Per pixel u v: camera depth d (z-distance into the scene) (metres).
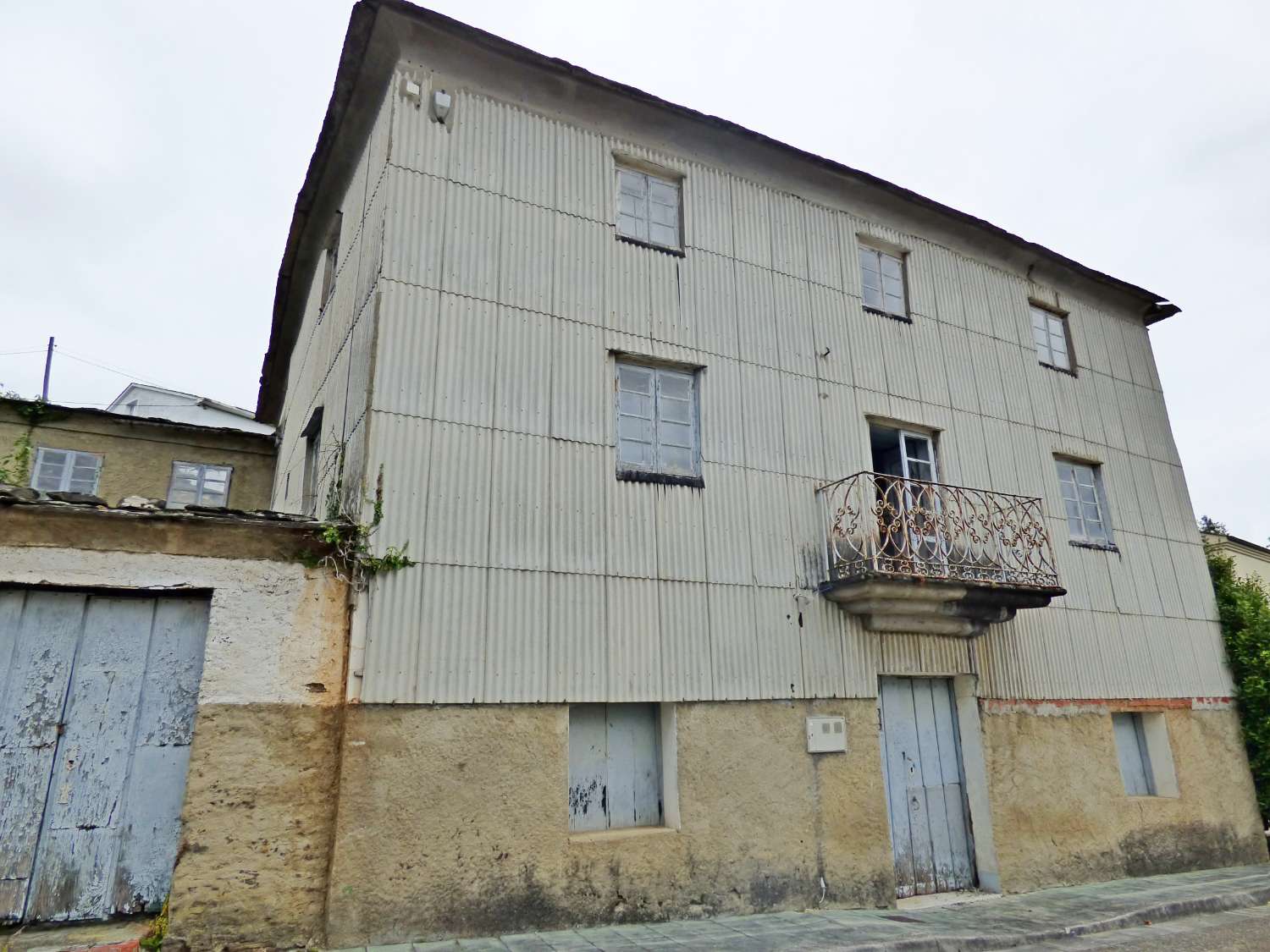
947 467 9.58
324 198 9.57
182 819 5.10
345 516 6.16
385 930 5.42
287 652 5.62
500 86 7.80
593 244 7.84
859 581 7.62
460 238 7.13
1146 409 12.19
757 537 7.87
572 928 6.02
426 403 6.56
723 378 8.21
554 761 6.30
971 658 8.84
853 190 9.89
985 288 10.91
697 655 7.19
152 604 5.56
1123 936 6.75
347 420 7.02
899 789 8.26
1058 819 8.86
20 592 5.26
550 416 7.11
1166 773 10.05
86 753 5.25
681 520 7.49
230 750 5.32
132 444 12.46
